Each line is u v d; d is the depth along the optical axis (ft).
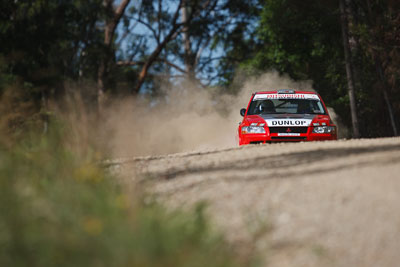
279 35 380.78
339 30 335.47
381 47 276.41
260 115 139.85
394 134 293.84
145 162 96.17
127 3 451.53
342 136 334.44
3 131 76.33
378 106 312.50
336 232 50.88
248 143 135.44
